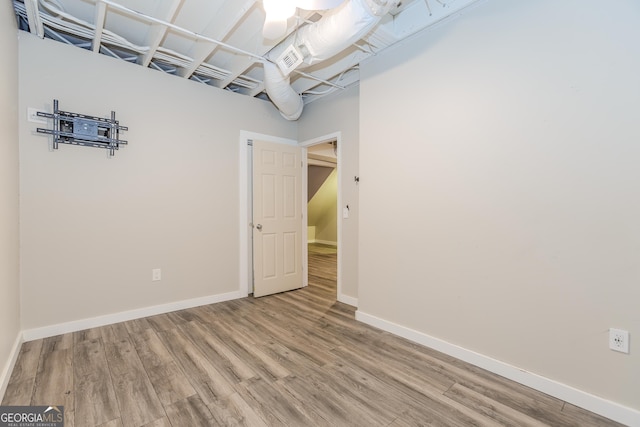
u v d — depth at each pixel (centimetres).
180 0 206
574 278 173
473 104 213
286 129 408
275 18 198
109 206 280
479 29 209
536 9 185
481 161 209
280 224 394
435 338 236
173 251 317
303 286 421
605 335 163
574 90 172
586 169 168
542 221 184
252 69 326
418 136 246
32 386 184
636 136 154
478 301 212
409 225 253
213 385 188
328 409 168
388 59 268
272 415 163
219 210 349
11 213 209
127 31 265
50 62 251
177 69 326
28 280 243
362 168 291
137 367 207
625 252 158
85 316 270
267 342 248
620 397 159
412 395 180
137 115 294
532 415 164
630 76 156
